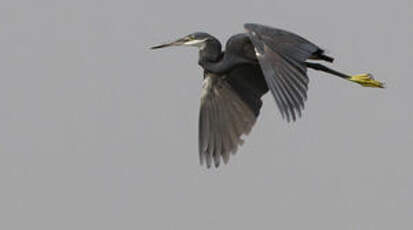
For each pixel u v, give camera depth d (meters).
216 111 15.61
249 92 15.46
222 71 15.43
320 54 13.92
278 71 13.03
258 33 13.41
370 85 15.83
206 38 15.75
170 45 15.98
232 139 15.42
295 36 13.50
